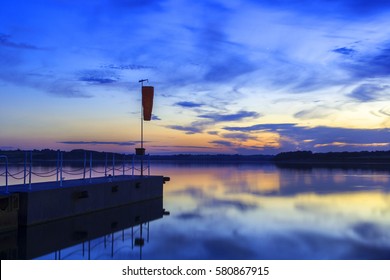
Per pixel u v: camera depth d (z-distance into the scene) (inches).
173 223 642.8
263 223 639.8
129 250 460.4
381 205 848.3
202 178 1867.6
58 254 441.4
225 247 476.1
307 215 717.3
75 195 655.1
